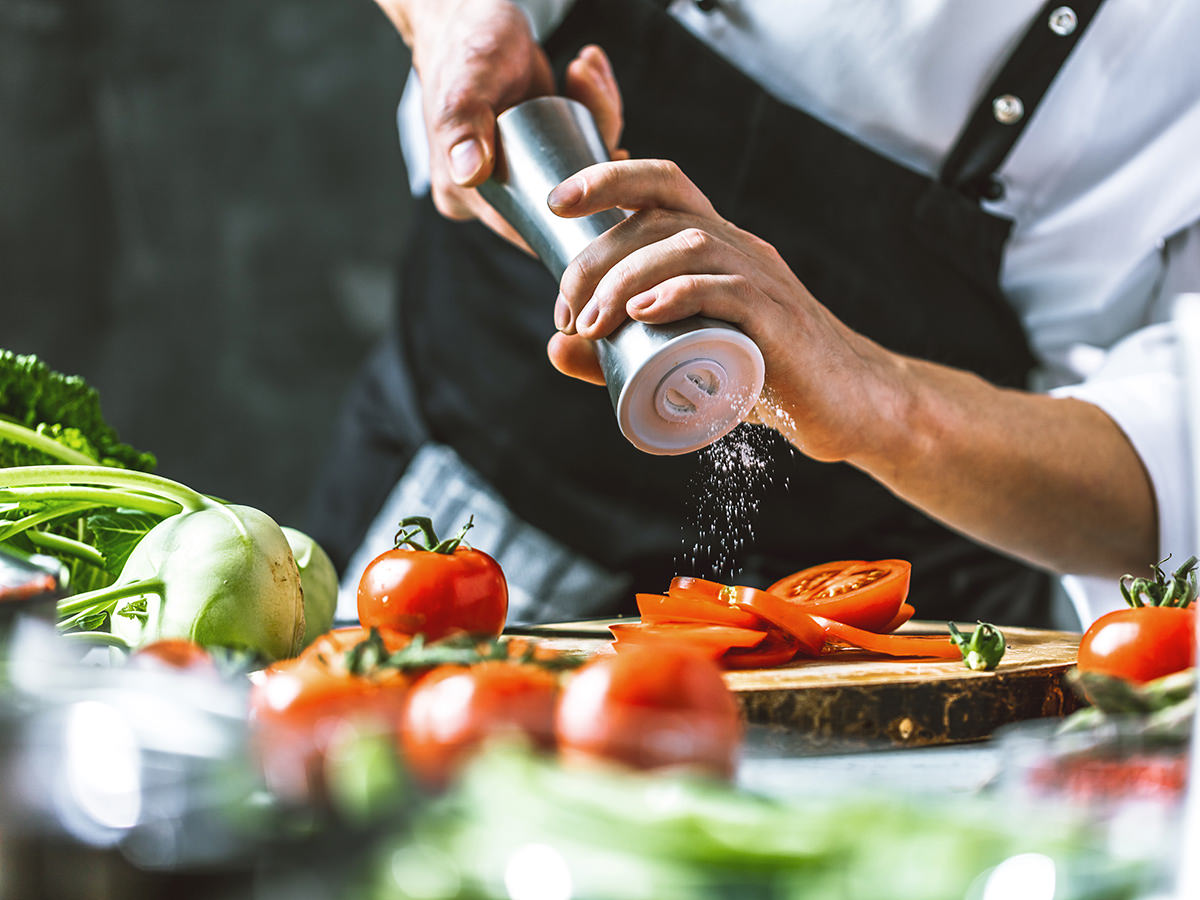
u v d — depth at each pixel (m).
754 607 0.78
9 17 4.72
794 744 0.67
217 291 5.08
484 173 0.87
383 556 0.77
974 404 1.07
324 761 0.36
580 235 0.79
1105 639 0.68
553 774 0.36
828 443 0.95
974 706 0.70
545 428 1.44
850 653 0.82
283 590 0.68
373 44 4.99
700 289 0.72
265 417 5.10
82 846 0.36
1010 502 1.08
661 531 1.41
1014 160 1.29
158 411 5.06
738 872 0.33
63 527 0.85
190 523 0.70
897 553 1.38
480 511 1.47
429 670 0.50
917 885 0.31
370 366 1.65
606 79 1.12
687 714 0.44
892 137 1.32
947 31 1.25
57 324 4.93
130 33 4.90
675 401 0.72
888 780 0.56
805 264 1.35
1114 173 1.29
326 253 5.09
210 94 4.99
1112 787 0.38
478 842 0.34
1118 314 1.37
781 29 1.32
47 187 4.85
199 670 0.51
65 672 0.41
